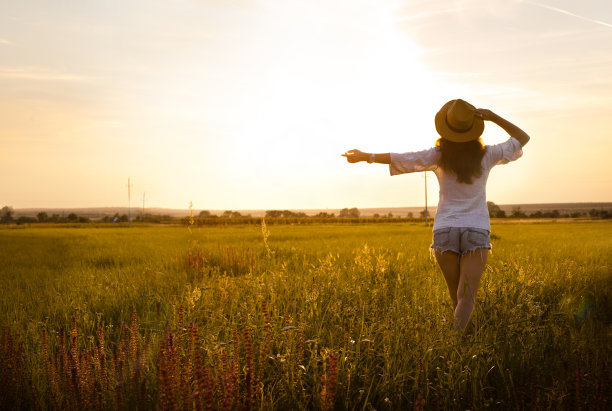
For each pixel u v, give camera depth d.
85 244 21.73
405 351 3.20
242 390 2.64
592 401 2.36
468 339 3.45
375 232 38.53
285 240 24.05
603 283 6.34
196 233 36.66
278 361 2.98
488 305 4.43
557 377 2.78
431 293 5.33
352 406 2.69
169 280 7.21
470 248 3.82
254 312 4.18
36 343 3.73
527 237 26.83
